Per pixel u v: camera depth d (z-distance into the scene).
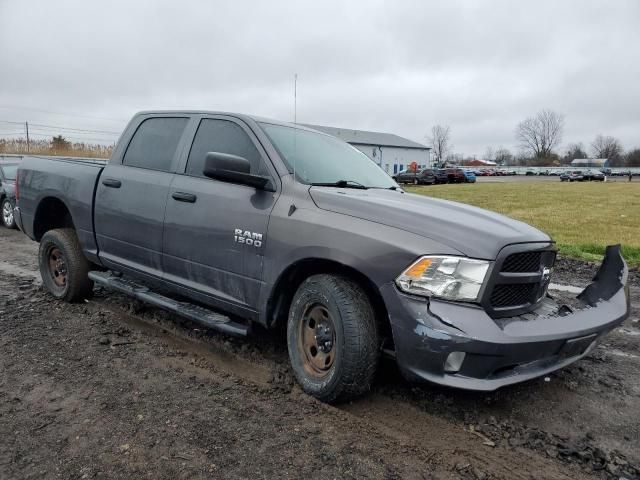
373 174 4.38
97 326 4.46
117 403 3.10
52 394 3.19
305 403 3.21
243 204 3.62
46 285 5.39
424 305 2.82
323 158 4.07
